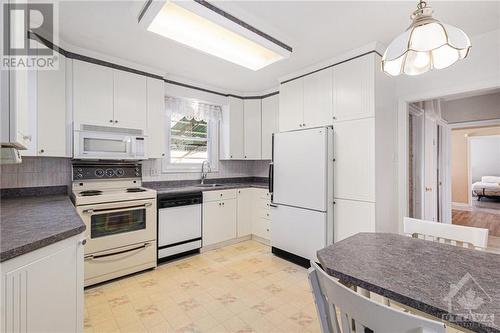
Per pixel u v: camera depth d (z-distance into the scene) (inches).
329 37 92.1
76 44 97.4
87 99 101.4
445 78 97.9
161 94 123.9
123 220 102.2
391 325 23.4
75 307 54.0
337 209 107.5
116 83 109.3
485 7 73.9
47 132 88.4
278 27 84.7
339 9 75.6
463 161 293.9
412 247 49.9
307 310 80.4
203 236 131.8
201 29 78.2
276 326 72.4
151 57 109.4
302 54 105.9
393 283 34.4
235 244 146.3
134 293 90.3
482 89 90.0
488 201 309.3
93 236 93.9
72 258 53.1
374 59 96.0
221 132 164.6
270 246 142.7
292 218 117.9
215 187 139.2
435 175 145.2
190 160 154.3
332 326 31.4
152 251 110.0
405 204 106.9
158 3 63.2
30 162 98.0
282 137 122.6
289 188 119.1
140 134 115.6
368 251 47.6
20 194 95.8
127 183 120.0
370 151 97.1
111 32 88.7
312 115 117.6
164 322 74.0
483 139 338.0
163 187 139.2
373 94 96.3
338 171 107.3
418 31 41.7
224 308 81.3
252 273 107.3
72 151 98.3
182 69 123.6
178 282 99.0
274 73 128.6
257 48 90.7
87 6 74.0
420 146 133.3
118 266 99.5
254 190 153.1
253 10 75.3
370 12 77.2
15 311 39.9
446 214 161.5
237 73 129.3
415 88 105.0
